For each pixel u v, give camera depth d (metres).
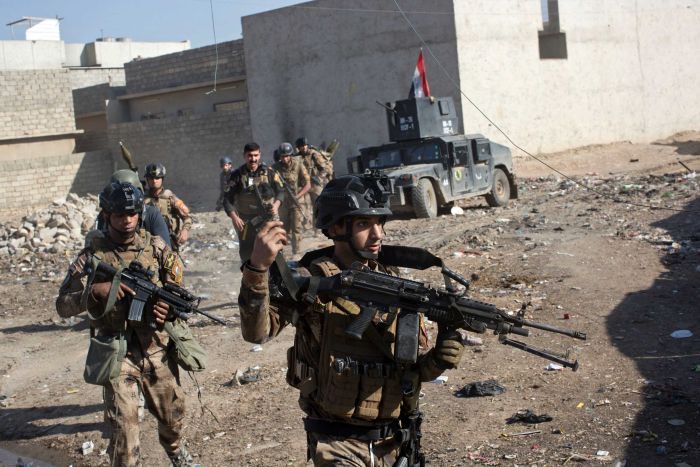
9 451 5.91
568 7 28.52
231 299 9.98
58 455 5.75
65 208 17.44
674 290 8.02
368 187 3.09
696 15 34.91
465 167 16.75
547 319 7.49
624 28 31.14
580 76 29.08
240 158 29.06
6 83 28.58
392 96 25.39
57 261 14.83
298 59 27.42
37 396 7.07
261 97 28.50
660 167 24.44
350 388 2.97
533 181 22.75
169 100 32.56
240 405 6.19
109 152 30.84
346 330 2.92
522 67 26.42
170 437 4.54
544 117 27.38
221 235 16.48
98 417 6.40
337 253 3.20
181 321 4.55
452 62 24.12
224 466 5.10
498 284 9.07
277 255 2.90
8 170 27.95
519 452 4.76
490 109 25.16
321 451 3.00
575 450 4.68
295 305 2.99
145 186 7.22
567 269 9.40
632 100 31.55
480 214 16.02
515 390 5.80
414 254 3.18
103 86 34.69
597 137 29.81
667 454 4.50
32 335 9.38
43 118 29.34
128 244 4.37
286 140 28.11
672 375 5.75
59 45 45.09
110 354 4.19
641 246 10.32
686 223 11.64
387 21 25.17
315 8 26.72
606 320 7.27
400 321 2.95
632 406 5.25
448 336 2.99
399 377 3.01
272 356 7.42
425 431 5.24
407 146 16.56
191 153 29.92
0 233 16.52
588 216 13.38
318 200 3.18
